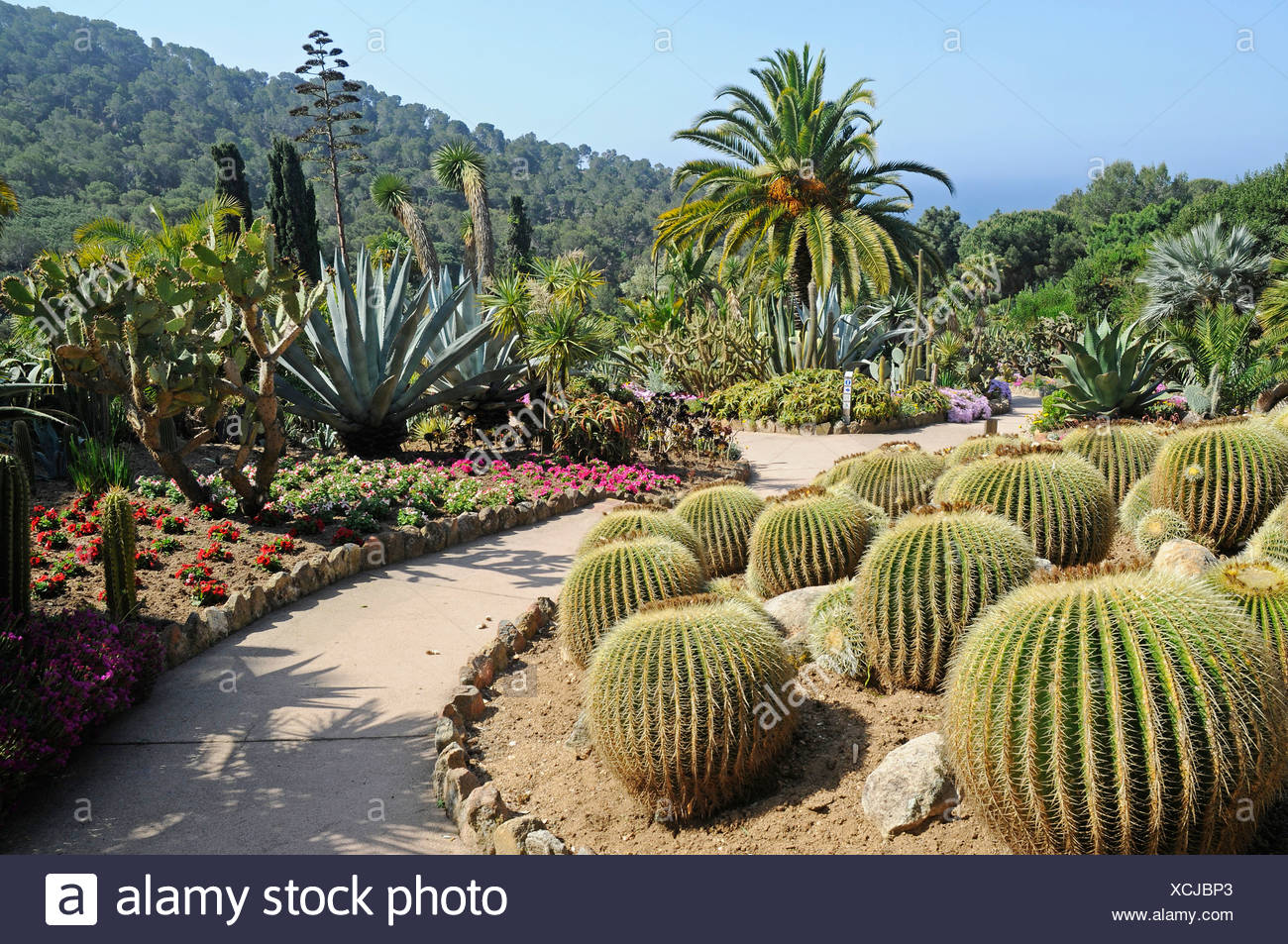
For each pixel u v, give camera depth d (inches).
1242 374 610.2
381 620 263.1
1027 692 110.9
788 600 208.5
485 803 154.5
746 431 721.0
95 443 350.9
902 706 169.8
